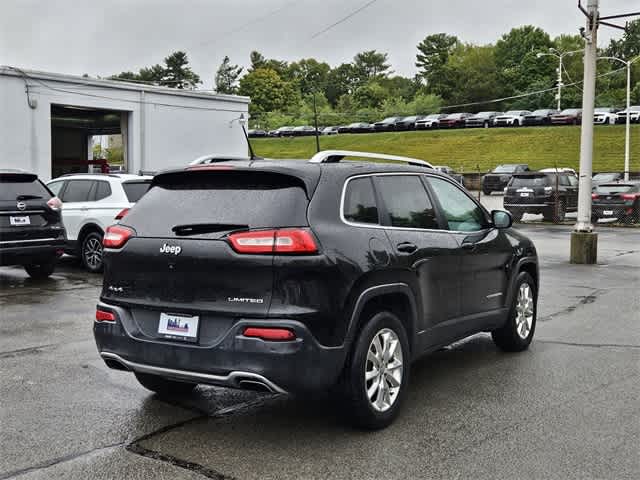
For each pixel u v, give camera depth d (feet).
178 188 16.10
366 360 15.24
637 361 21.86
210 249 14.46
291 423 16.12
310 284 14.07
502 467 13.60
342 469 13.48
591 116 48.44
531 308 23.73
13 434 15.30
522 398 18.02
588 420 16.31
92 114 105.19
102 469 13.50
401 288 16.33
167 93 99.55
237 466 13.62
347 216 15.56
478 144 218.38
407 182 18.30
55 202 37.55
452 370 20.81
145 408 17.13
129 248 15.56
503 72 366.84
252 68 446.60
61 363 21.18
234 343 13.94
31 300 32.09
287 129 273.33
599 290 36.55
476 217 21.22
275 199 14.73
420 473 13.32
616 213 80.53
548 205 85.05
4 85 81.41
